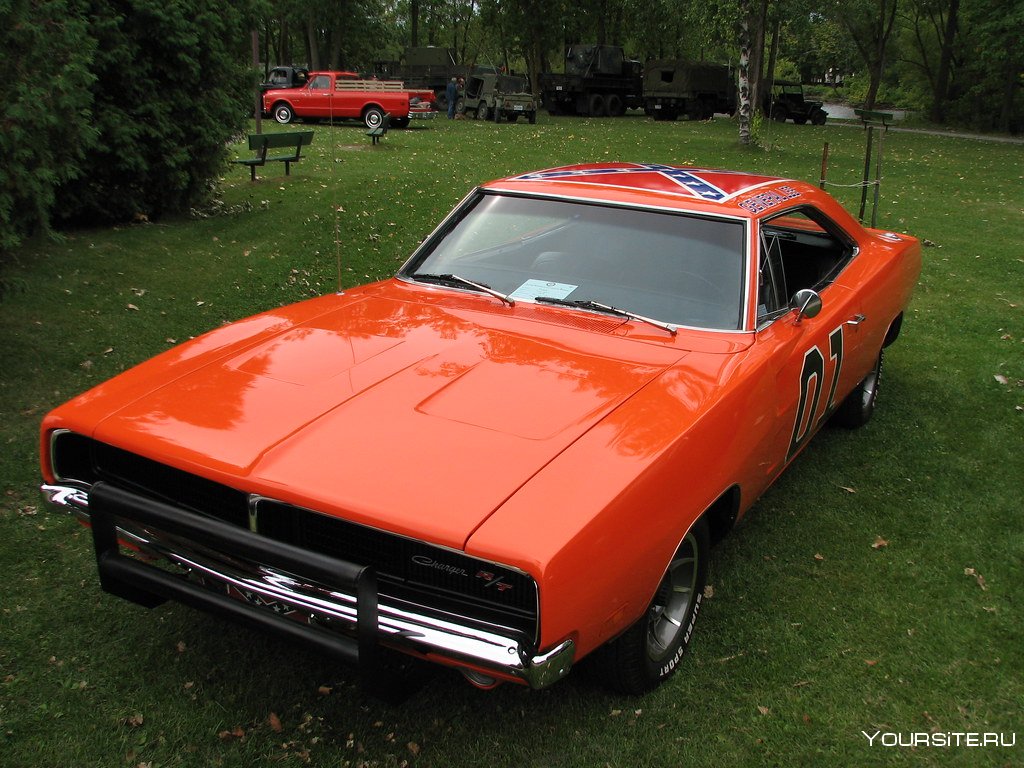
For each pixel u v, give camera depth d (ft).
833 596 11.77
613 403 9.19
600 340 10.65
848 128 112.06
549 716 9.35
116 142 28.84
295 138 43.19
